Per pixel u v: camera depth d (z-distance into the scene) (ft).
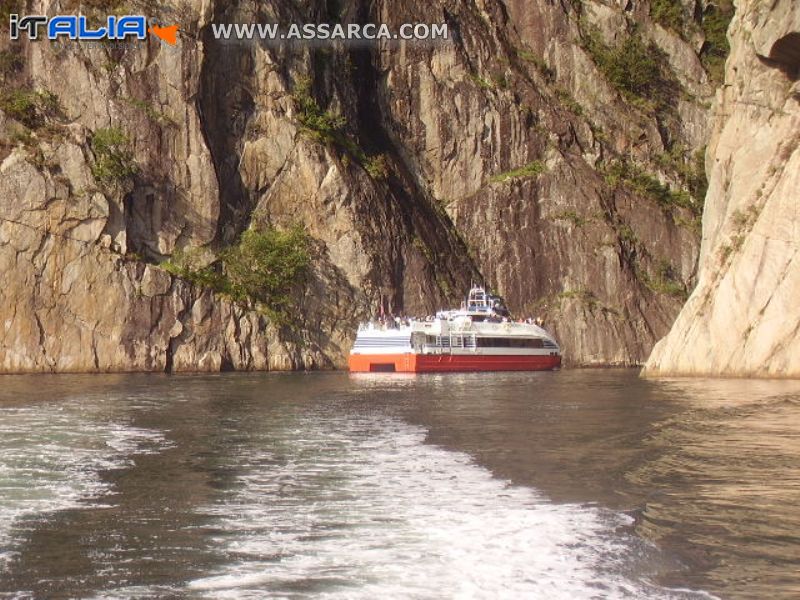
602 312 308.81
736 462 72.54
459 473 70.59
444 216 321.32
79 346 241.35
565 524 52.54
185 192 265.34
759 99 197.06
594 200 322.34
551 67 347.97
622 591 41.16
